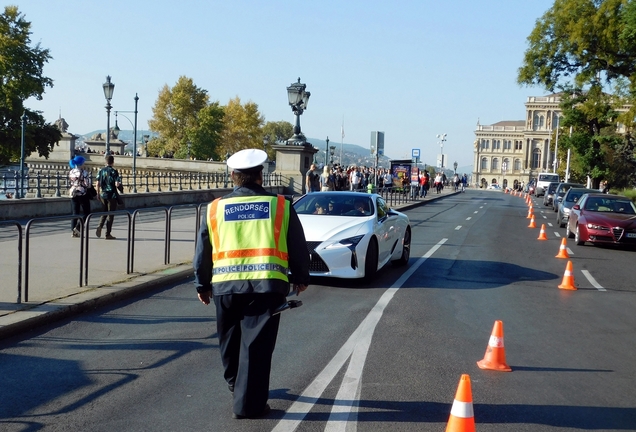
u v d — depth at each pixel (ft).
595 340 25.73
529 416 16.93
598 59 112.68
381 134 121.70
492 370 20.94
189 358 21.02
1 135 177.68
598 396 18.79
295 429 15.29
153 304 29.01
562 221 89.40
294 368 20.25
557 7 114.42
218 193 116.06
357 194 40.40
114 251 42.09
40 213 66.13
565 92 132.77
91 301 27.37
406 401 17.53
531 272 44.50
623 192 181.57
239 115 384.68
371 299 32.14
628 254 59.06
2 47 178.70
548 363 22.13
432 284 37.42
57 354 21.06
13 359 20.38
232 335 16.30
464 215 108.17
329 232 35.17
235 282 15.31
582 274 44.50
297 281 16.11
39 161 228.22
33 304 25.82
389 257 40.73
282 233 15.64
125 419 15.75
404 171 167.12
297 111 121.29
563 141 159.94
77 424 15.35
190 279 35.65
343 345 23.17
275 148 121.60
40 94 188.34
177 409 16.48
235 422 15.67
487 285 38.01
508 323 28.17
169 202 97.55
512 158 562.25
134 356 21.11
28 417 15.71
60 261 37.01
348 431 15.25
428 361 21.62
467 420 13.89
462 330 26.40
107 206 48.91
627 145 202.18
